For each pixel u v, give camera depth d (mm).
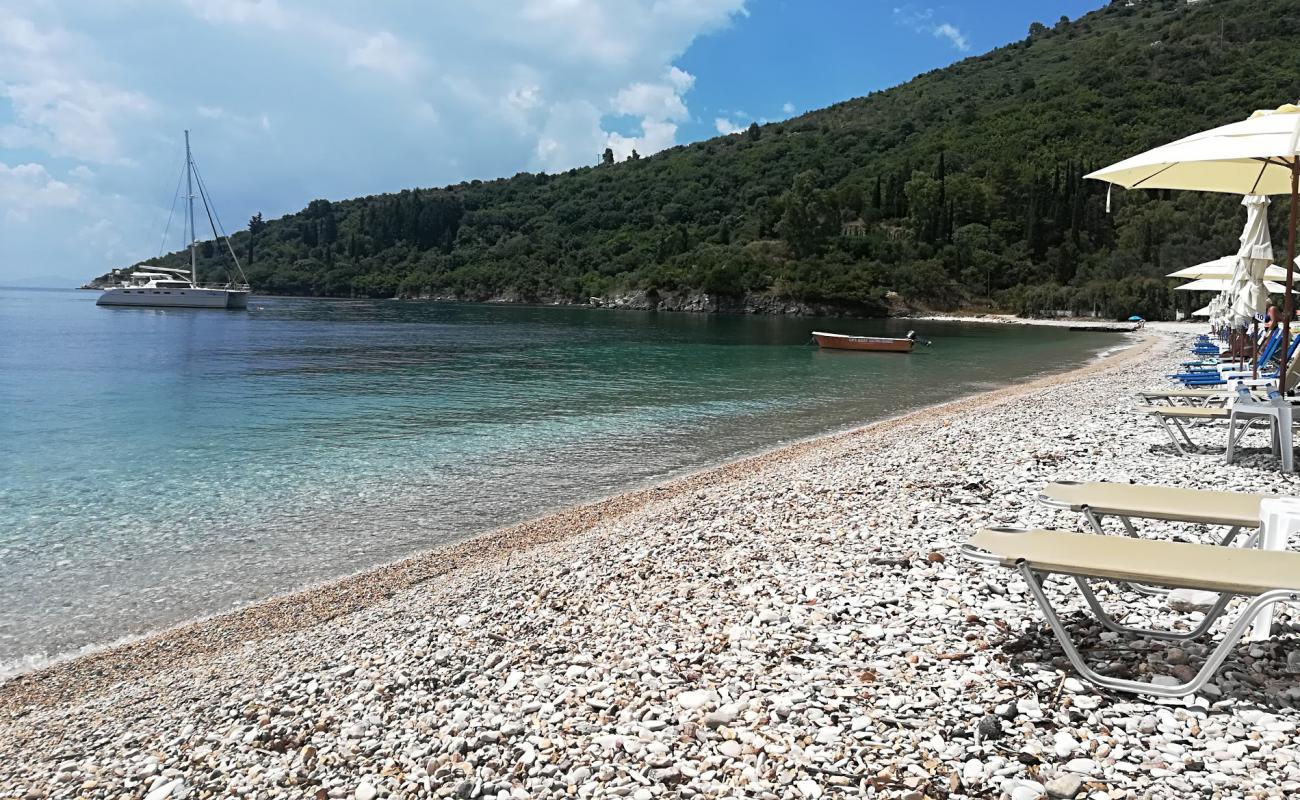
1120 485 5770
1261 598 3533
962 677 4219
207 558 9883
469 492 13086
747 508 9664
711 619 5617
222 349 48094
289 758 4395
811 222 136750
